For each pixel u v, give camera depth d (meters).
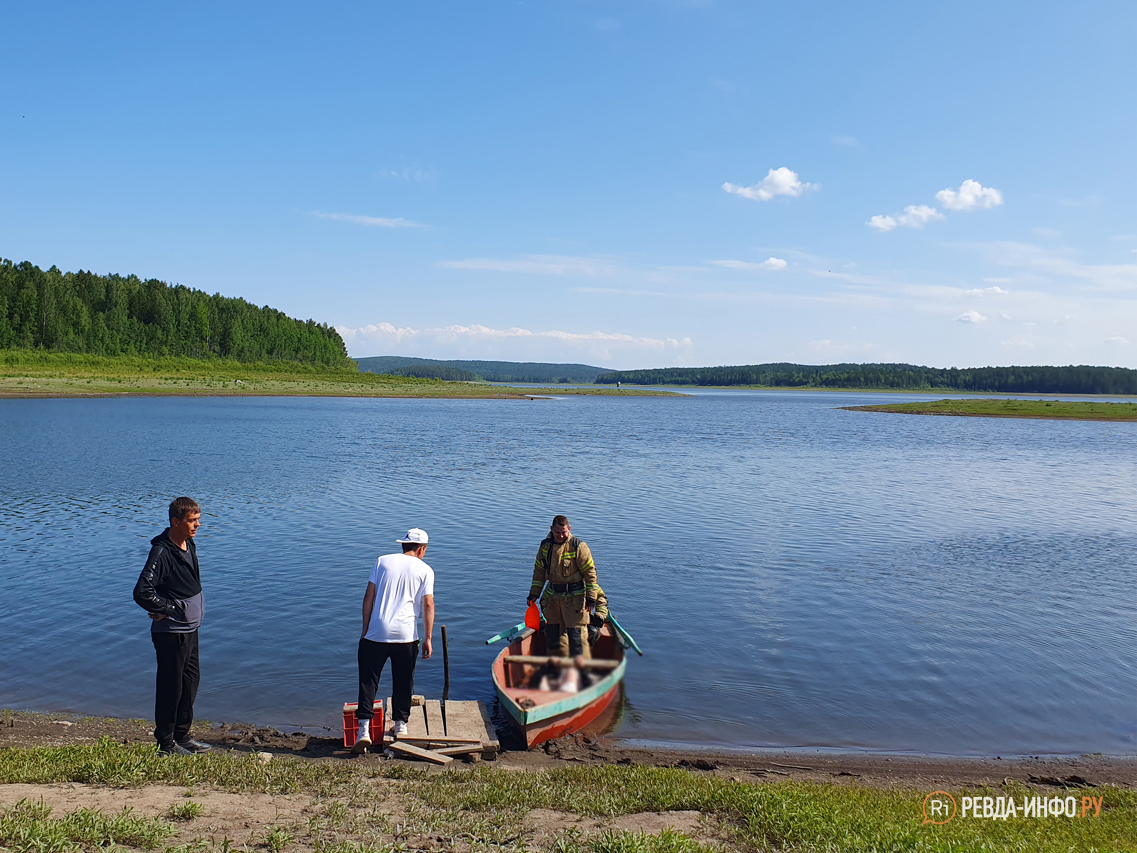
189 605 7.09
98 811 5.26
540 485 28.02
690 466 35.72
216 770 6.55
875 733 9.06
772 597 14.40
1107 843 5.94
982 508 25.19
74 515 20.34
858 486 29.95
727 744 8.71
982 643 12.11
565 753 8.30
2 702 9.10
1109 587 15.52
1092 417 92.06
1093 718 9.57
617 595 14.34
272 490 25.31
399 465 33.19
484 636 11.96
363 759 7.62
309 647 11.07
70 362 125.31
